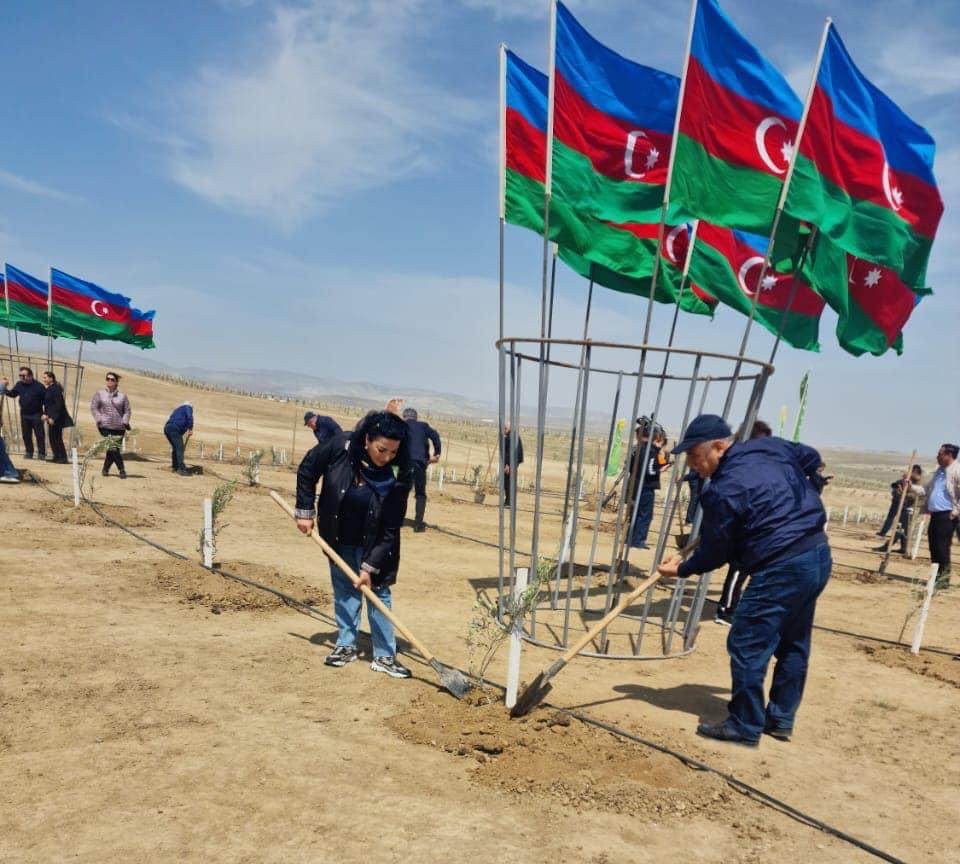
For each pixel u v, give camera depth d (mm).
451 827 3365
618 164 5949
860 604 9875
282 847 3104
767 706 5027
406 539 11695
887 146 6055
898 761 4707
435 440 12555
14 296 19438
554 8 5684
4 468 13203
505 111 6043
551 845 3299
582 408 6168
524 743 4242
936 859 3539
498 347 6289
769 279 7008
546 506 18906
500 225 6121
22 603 6328
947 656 7238
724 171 5840
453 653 6023
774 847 3500
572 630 7320
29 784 3473
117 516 10664
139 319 20328
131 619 6184
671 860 3285
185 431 17391
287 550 9719
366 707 4715
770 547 4578
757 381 6047
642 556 12555
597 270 7422
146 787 3518
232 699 4684
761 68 5754
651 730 4734
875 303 7012
